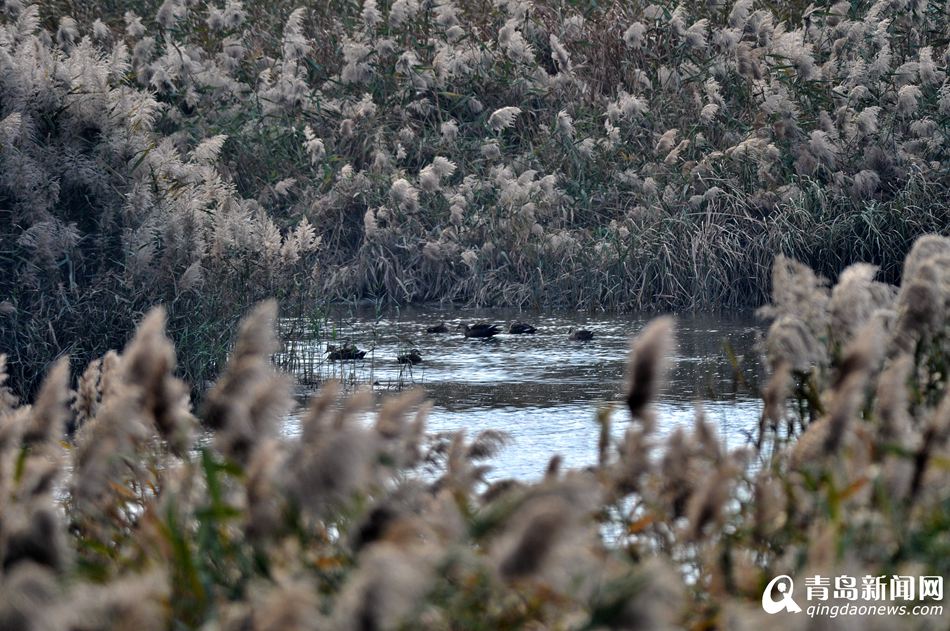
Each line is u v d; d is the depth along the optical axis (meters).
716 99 60.25
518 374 36.75
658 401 31.19
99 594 8.66
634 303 53.03
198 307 34.97
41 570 8.84
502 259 57.28
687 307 52.38
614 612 7.96
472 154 64.50
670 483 12.80
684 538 11.84
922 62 58.09
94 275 34.94
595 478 12.79
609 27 67.44
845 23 62.28
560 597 9.85
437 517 10.57
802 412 15.32
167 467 14.25
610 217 58.88
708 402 30.94
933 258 14.97
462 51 66.31
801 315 15.80
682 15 64.06
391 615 7.65
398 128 66.19
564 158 60.72
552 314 52.12
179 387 12.05
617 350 41.31
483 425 29.30
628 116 60.53
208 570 11.02
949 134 57.97
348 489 9.48
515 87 65.62
